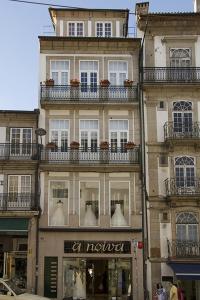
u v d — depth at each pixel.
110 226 29.69
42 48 32.12
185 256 28.03
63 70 31.95
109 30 33.56
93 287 29.20
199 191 29.31
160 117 30.66
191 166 29.95
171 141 29.66
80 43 32.12
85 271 29.30
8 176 30.28
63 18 33.59
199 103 30.78
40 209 29.66
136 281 28.84
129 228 29.52
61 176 30.22
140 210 29.80
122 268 29.36
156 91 30.94
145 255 29.12
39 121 31.02
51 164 30.06
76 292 29.02
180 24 31.95
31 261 28.92
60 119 31.16
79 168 30.17
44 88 31.16
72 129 31.03
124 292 29.09
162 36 31.97
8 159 30.25
